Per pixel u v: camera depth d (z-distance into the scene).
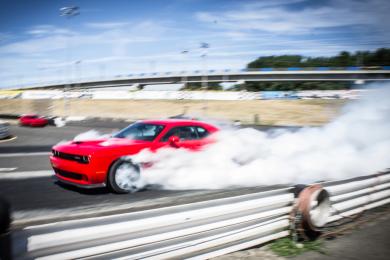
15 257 2.38
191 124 6.75
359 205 5.27
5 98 70.44
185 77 92.44
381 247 4.12
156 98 65.19
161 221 3.13
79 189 6.15
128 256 2.98
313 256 3.82
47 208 5.02
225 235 3.63
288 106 48.72
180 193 5.94
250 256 3.72
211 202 3.51
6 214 2.57
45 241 2.52
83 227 2.72
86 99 69.19
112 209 5.01
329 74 74.56
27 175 7.41
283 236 4.24
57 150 5.90
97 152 5.46
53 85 107.50
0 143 15.13
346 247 4.09
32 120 27.45
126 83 102.31
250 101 55.19
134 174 5.85
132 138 6.25
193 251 3.38
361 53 79.75
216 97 59.44
